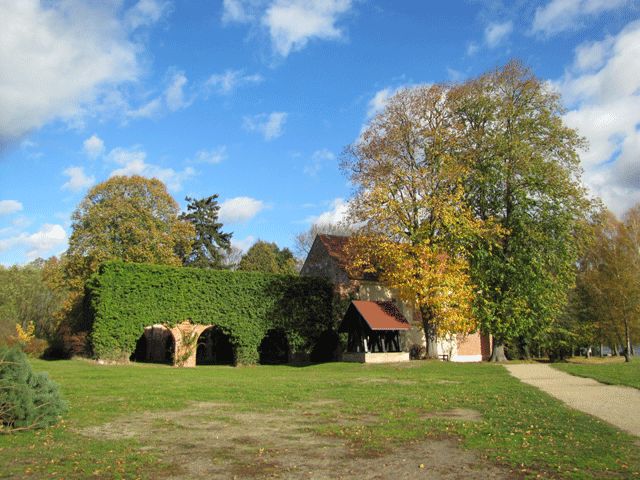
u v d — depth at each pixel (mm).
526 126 36156
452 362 33812
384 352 36000
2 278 57469
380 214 34031
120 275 35844
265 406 15328
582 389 18969
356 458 9336
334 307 42812
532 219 35719
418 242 34094
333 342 42375
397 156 35969
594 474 8195
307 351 40625
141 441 10703
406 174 34812
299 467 8766
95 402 15930
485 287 35438
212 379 23750
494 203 36656
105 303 35281
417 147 36719
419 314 43344
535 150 36000
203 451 9852
